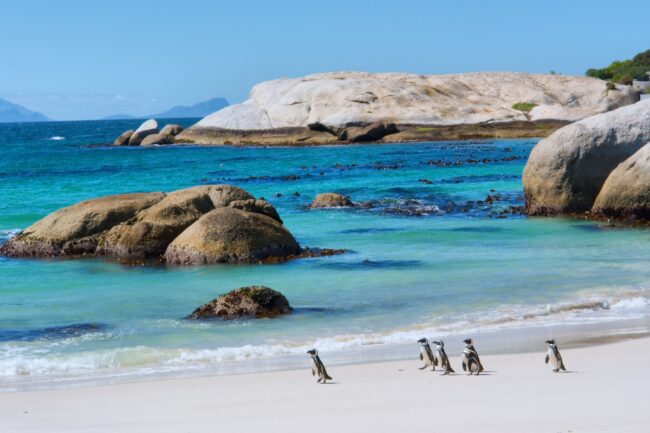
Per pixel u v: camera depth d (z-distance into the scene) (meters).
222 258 27.97
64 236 30.88
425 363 15.33
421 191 52.28
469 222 37.34
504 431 10.36
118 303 22.67
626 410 11.20
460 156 80.50
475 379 14.10
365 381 14.35
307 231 35.41
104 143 133.00
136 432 11.35
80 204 32.19
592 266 26.03
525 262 27.02
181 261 28.30
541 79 120.88
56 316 21.25
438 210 41.88
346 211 42.28
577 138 37.62
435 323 19.61
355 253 29.58
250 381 14.73
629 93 117.38
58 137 177.12
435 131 103.56
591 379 13.59
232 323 20.11
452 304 21.47
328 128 103.69
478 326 19.23
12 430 11.76
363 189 54.34
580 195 37.91
